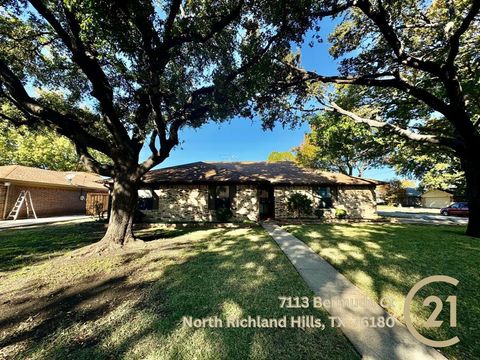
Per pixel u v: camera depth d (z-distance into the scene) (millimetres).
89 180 24500
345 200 14055
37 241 7910
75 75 7797
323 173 15469
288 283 3969
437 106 6176
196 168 14992
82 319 2939
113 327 2748
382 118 10055
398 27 6477
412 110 9664
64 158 26781
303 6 5344
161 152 7055
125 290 3814
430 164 18578
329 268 4734
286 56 7578
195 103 7578
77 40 5141
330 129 15398
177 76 7172
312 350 2273
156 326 2746
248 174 14188
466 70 7434
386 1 5773
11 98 6750
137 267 4988
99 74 6027
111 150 6957
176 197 12828
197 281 4137
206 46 6598
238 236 8547
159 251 6328
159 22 5316
